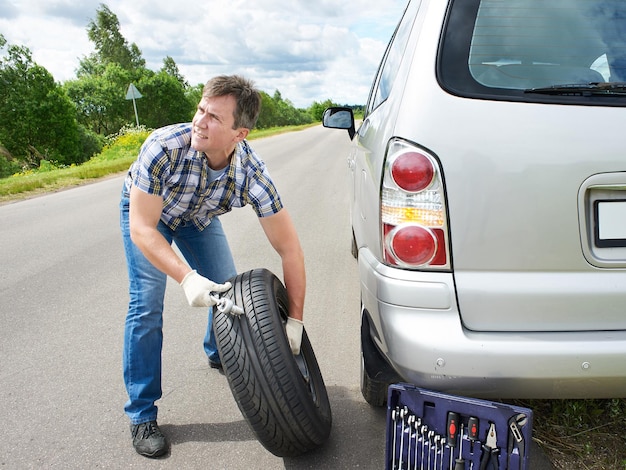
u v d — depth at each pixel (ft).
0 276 15.31
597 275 5.47
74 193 32.55
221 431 7.68
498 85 5.43
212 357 9.31
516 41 5.59
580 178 5.29
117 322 11.68
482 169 5.32
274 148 66.23
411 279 5.56
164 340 10.62
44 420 8.07
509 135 5.28
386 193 5.65
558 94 5.35
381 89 8.88
